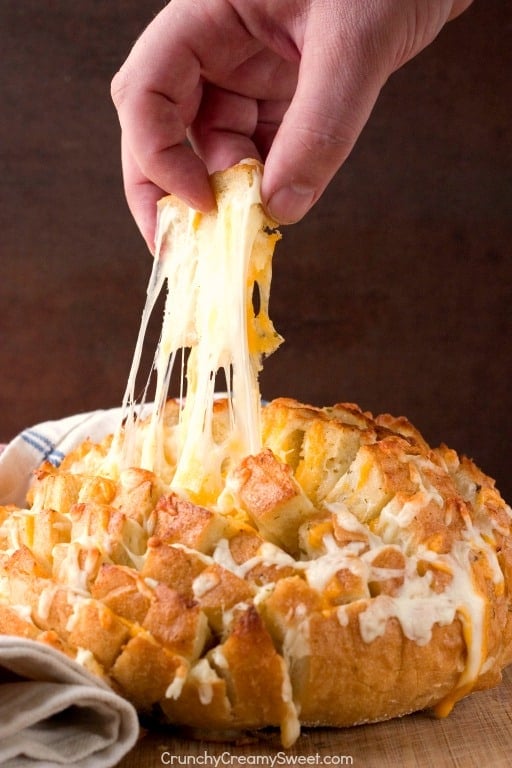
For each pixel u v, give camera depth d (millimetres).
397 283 958
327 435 528
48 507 530
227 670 468
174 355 547
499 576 509
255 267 537
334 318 965
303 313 963
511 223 945
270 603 476
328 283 958
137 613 475
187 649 470
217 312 530
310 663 471
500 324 966
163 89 577
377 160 932
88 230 944
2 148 926
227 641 468
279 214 527
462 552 500
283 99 643
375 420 577
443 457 553
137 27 907
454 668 491
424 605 486
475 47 909
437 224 946
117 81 579
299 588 476
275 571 482
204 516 489
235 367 527
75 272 952
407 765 476
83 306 959
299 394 977
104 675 472
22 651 451
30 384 973
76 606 476
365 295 960
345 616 475
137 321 962
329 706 478
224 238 533
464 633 491
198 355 538
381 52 510
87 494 512
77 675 458
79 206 939
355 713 482
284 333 966
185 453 529
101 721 463
